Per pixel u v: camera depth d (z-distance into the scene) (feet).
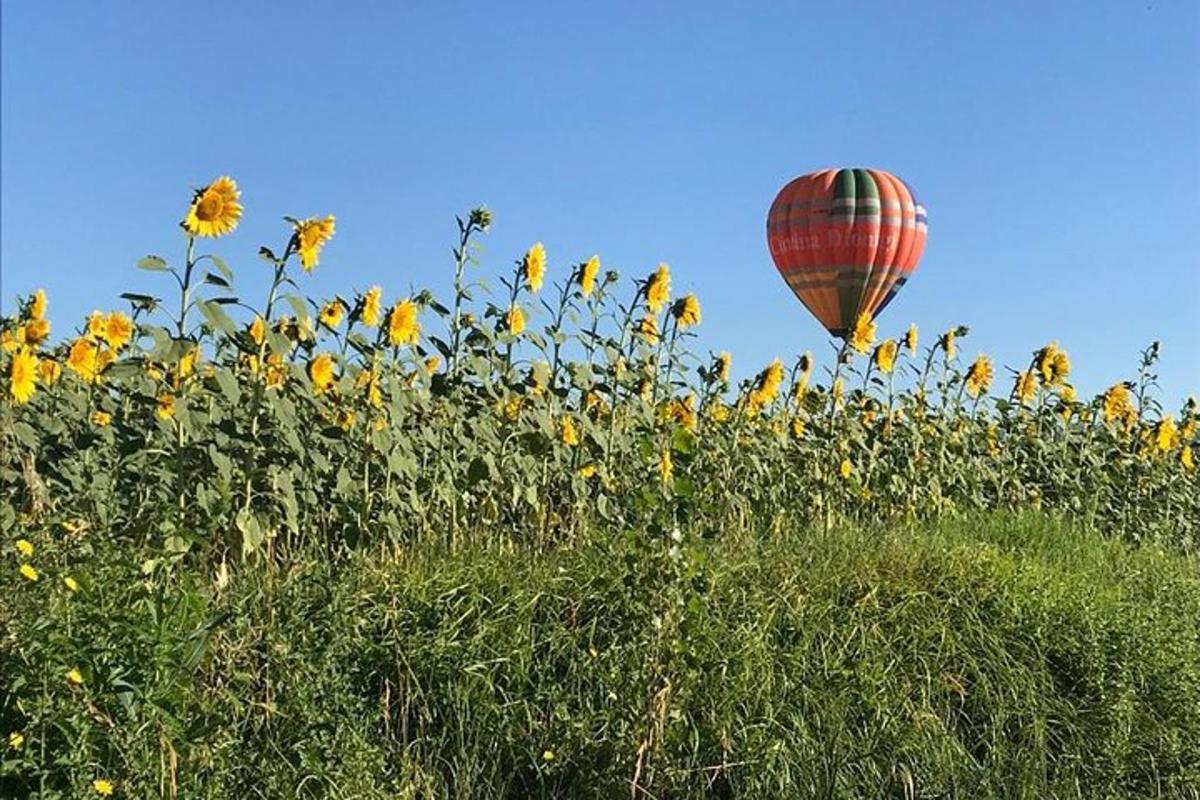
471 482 23.39
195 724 14.16
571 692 17.52
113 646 13.89
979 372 38.83
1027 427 39.88
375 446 22.93
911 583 21.80
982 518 32.99
